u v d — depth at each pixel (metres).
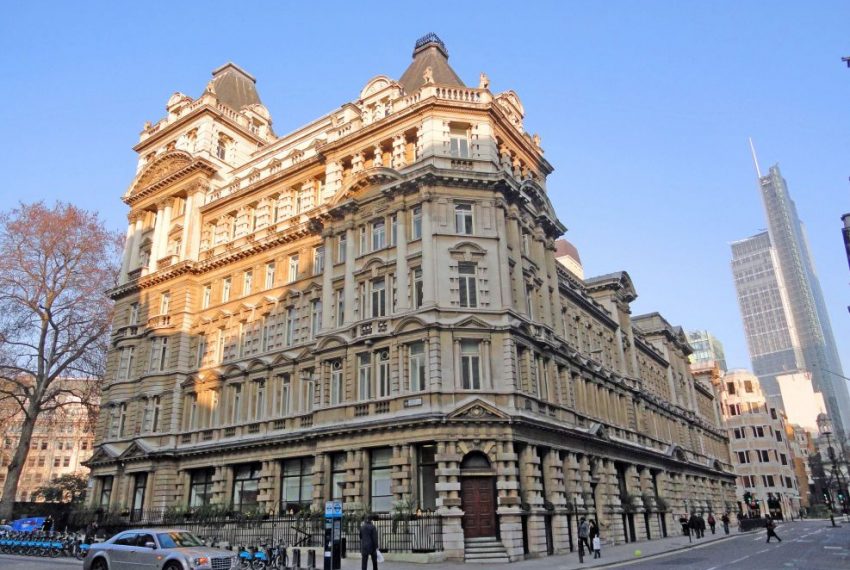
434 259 38.22
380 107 46.06
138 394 51.97
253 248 49.56
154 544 23.33
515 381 36.66
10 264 52.12
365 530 24.75
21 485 120.44
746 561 30.75
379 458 36.78
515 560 32.41
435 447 34.84
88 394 57.88
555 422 40.19
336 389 40.56
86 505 51.88
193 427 49.09
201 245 54.81
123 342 55.22
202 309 52.56
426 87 43.06
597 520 44.81
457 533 32.25
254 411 45.97
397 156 42.84
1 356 52.69
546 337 42.72
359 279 41.44
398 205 40.66
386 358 38.72
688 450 76.25
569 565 30.22
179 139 60.84
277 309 47.03
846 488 130.88
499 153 44.72
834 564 27.83
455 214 40.00
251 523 38.94
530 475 35.81
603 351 58.28
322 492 38.03
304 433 40.09
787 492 118.81
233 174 57.72
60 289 54.41
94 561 24.55
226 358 49.16
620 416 57.56
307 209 48.00
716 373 107.88
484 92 43.16
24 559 35.47
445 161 40.84
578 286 56.72
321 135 52.59
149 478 48.28
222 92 65.62
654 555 36.78
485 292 38.28
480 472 34.22
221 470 45.38
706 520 73.56
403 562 31.09
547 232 47.78
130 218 61.53
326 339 41.31
